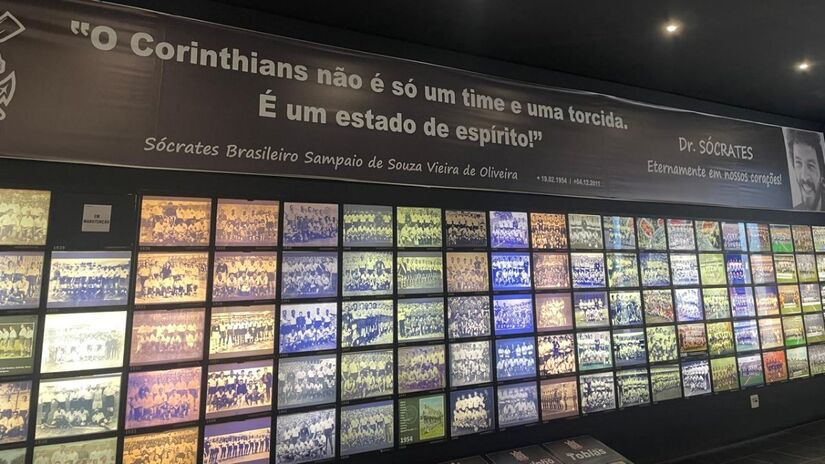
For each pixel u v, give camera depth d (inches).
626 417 123.3
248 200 94.9
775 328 152.8
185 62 91.4
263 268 94.3
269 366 92.0
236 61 95.3
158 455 82.4
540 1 99.4
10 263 78.8
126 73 87.2
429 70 113.5
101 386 81.0
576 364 119.8
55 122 81.7
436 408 103.7
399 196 107.5
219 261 91.4
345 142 102.0
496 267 115.0
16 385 76.7
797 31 113.6
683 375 133.4
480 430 106.8
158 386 84.1
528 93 124.4
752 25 110.7
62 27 84.1
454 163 112.0
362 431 96.9
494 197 117.5
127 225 86.1
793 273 161.0
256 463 88.3
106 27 86.9
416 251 107.4
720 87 144.3
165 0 92.0
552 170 123.3
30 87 81.0
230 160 92.2
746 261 151.8
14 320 77.9
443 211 111.4
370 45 108.8
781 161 164.2
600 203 130.7
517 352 113.7
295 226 97.7
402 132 107.8
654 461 124.8
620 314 127.7
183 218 89.9
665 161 140.8
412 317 104.9
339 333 98.3
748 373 144.5
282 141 96.6
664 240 138.3
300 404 93.0
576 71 131.3
